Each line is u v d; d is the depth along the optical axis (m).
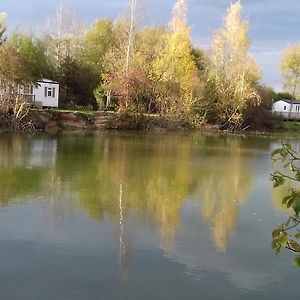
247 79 61.00
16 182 17.88
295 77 80.62
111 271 9.55
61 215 13.46
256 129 62.19
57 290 8.64
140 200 15.82
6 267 9.55
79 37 68.00
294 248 4.32
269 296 8.77
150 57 54.62
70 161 24.11
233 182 20.14
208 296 8.68
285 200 4.14
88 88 60.09
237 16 59.56
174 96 52.75
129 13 53.19
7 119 39.75
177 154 29.92
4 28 53.31
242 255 10.77
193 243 11.48
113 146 32.81
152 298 8.50
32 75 46.25
